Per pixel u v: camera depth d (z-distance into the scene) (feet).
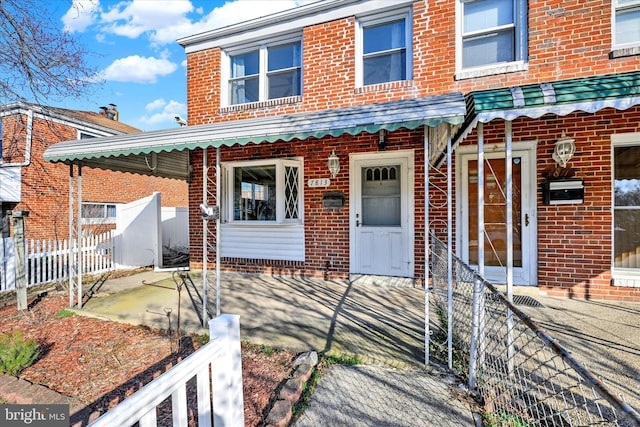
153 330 13.20
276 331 12.47
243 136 11.50
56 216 37.50
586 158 15.74
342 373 9.48
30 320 14.87
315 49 20.86
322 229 21.27
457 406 7.84
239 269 23.66
